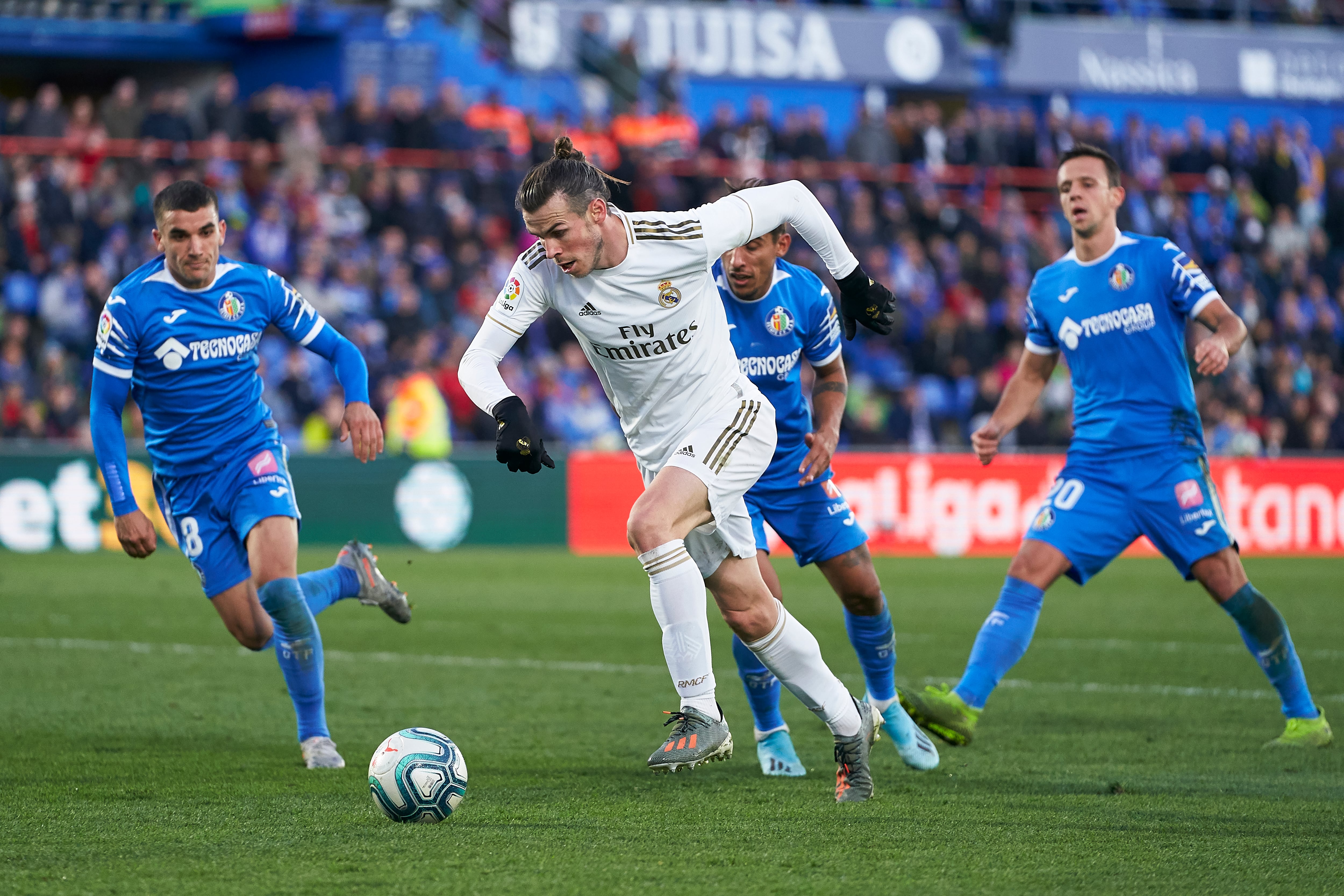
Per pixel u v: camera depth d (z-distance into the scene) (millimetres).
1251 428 68438
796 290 18391
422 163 66938
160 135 63844
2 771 17375
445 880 12148
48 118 62938
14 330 56062
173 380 18875
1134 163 79750
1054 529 20062
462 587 44312
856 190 73125
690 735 14680
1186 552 20281
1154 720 22703
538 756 18984
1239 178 81125
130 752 18859
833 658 30641
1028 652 31703
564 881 12148
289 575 18484
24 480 53406
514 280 15555
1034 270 74000
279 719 22047
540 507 57938
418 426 58000
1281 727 22109
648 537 14719
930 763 18422
